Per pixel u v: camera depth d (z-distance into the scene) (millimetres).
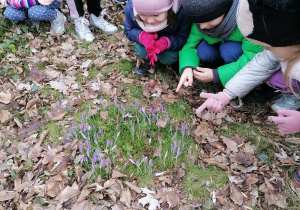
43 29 1265
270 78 872
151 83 1060
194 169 840
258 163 860
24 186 781
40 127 925
